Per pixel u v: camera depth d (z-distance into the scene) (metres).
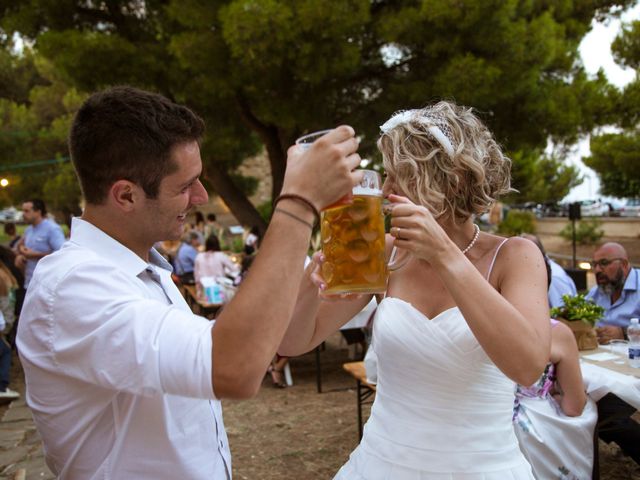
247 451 4.02
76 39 7.44
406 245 1.15
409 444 1.37
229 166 11.76
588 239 19.61
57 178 18.02
